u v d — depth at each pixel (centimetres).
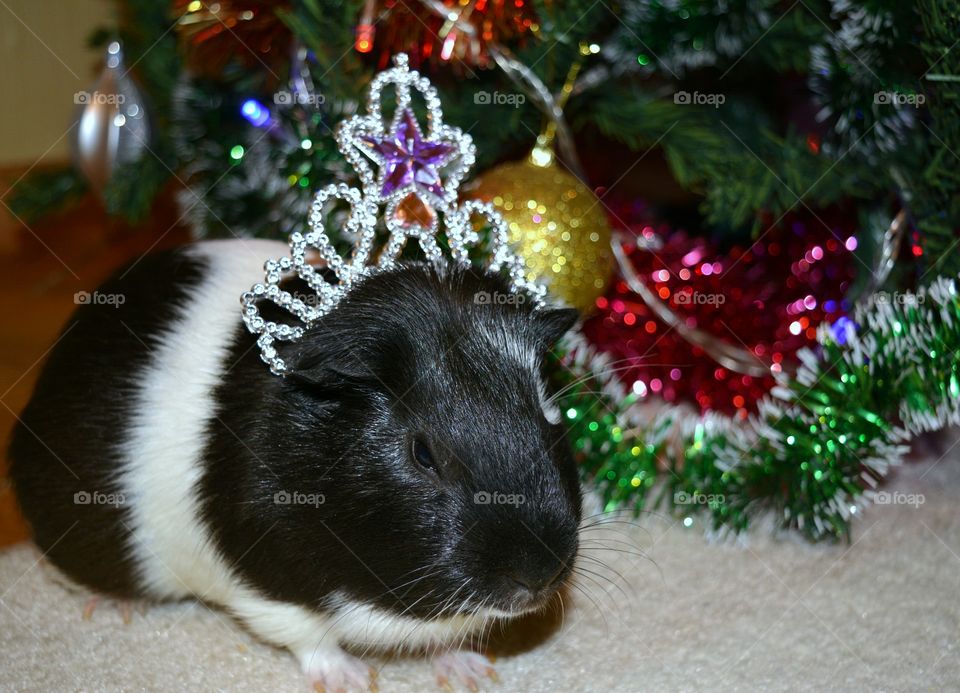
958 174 40
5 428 50
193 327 37
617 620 39
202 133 52
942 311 39
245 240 42
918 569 41
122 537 37
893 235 45
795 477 42
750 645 37
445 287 35
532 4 42
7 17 68
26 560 42
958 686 35
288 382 34
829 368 41
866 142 44
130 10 55
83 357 38
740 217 43
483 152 46
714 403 50
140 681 35
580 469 44
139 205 54
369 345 34
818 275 52
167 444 36
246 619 36
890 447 41
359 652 38
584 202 41
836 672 36
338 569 34
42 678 35
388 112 44
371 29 42
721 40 44
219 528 35
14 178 72
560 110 44
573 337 43
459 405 33
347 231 36
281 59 47
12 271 71
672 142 44
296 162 45
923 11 39
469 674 36
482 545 32
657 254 52
